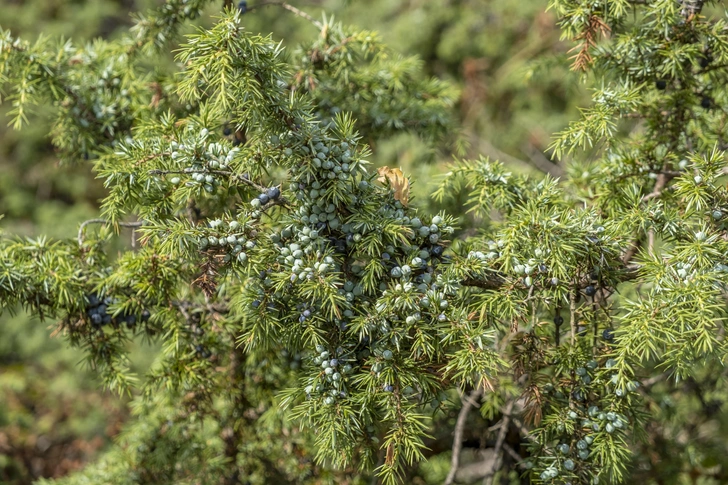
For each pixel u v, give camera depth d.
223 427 1.65
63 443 3.04
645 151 1.53
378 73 1.65
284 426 1.62
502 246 1.39
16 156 3.95
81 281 1.48
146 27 1.62
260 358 1.55
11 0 4.00
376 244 1.35
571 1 1.48
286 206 1.38
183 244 1.36
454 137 1.80
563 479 1.38
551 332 1.51
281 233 1.36
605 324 1.40
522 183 1.51
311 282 1.33
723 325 1.39
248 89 1.33
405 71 1.68
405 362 1.34
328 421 1.34
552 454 1.39
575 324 1.39
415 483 1.67
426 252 1.37
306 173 1.34
